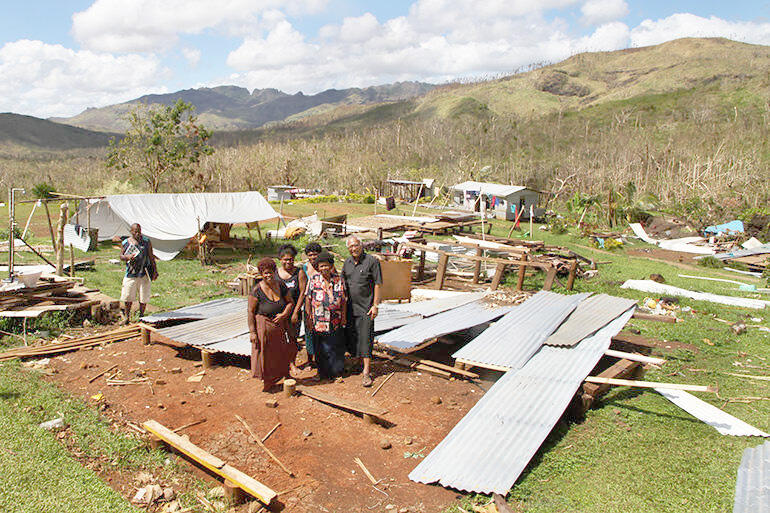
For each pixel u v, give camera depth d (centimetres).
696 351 917
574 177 5444
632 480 500
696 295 1432
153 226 1788
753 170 4369
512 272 1641
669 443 575
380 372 760
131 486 482
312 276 711
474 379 741
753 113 9194
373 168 7275
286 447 551
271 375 679
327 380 726
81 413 611
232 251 2017
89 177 7550
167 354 824
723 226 3038
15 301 926
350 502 461
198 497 468
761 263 2139
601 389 668
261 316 666
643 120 10562
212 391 686
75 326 964
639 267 2014
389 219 2733
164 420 606
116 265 1617
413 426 602
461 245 1559
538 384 648
